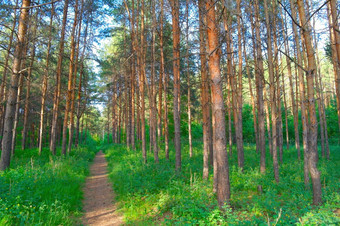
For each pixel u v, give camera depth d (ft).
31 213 16.14
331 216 13.24
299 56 26.55
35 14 31.68
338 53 23.93
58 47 46.34
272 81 26.84
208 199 20.18
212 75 18.30
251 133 102.12
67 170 32.78
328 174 30.66
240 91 36.68
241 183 26.45
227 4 18.31
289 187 24.54
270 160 46.01
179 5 33.73
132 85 62.59
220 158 17.54
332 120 90.99
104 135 204.44
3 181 21.03
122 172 32.17
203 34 30.27
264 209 16.93
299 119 99.19
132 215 18.75
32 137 84.64
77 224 17.44
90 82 82.84
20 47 31.17
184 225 14.28
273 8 33.55
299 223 12.50
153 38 39.68
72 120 56.65
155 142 39.24
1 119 68.64
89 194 26.68
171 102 68.69
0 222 13.74
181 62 46.50
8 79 59.21
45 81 49.24
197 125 99.04
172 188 23.00
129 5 47.01
